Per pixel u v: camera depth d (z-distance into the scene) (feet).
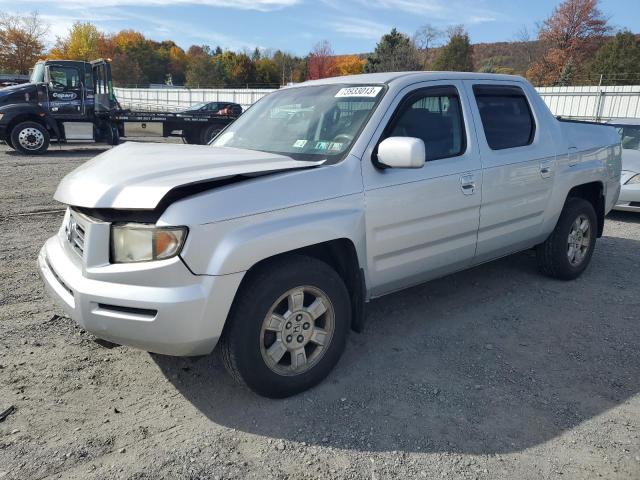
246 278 9.41
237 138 13.32
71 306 9.08
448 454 8.59
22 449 8.56
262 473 8.13
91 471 8.09
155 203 8.34
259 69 238.48
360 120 11.38
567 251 16.39
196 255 8.54
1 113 49.37
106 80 54.85
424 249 12.14
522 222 14.64
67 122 52.75
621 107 77.51
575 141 16.34
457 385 10.68
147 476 8.01
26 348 11.92
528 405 9.98
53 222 23.53
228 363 9.52
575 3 177.27
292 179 9.73
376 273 11.29
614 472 8.18
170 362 11.48
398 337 12.86
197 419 9.50
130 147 11.90
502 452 8.64
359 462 8.39
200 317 8.63
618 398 10.25
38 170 39.75
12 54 192.95
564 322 13.80
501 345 12.48
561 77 171.83
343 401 10.07
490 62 215.31
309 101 12.94
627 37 165.89
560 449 8.71
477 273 17.54
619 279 17.24
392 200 11.09
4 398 9.98
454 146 12.73
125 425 9.27
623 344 12.58
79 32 244.01
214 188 9.07
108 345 10.42
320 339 10.32
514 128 14.42
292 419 9.50
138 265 8.58
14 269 17.02
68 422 9.32
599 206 17.76
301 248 10.34
